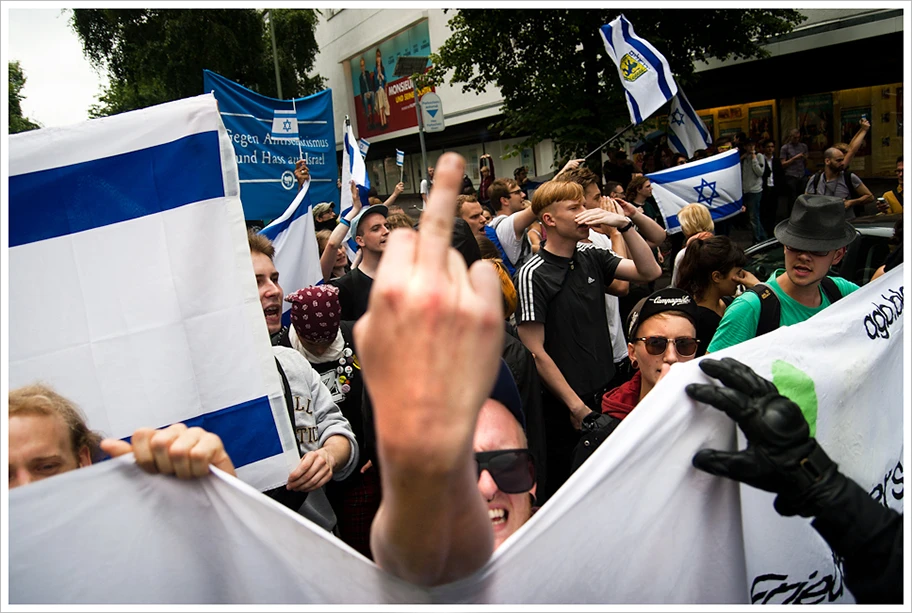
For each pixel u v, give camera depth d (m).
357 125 30.25
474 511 0.87
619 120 11.60
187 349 1.89
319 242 5.50
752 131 15.80
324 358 2.78
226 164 1.91
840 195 9.57
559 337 3.24
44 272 1.81
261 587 1.26
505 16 11.62
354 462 2.26
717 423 1.35
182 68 20.69
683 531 1.35
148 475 1.25
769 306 2.69
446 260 0.75
